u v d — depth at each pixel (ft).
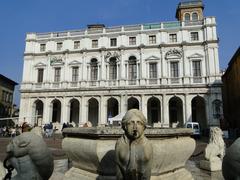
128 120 13.08
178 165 20.27
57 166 29.63
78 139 19.61
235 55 136.77
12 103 202.08
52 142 84.53
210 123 134.31
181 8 197.36
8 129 127.54
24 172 11.70
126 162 12.90
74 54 159.84
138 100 144.25
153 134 17.62
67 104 151.94
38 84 159.02
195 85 139.03
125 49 153.48
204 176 24.22
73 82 154.71
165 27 153.89
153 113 149.59
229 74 162.40
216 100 135.74
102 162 17.38
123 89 146.00
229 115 167.43
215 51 141.79
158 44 149.89
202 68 143.23
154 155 17.19
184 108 138.72
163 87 141.79
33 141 11.82
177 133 19.61
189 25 150.30
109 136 17.61
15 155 11.67
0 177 15.15
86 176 18.58
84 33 161.58
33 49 165.07
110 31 158.61
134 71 151.33
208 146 28.73
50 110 153.69
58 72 160.86
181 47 148.05
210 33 144.46
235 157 11.25
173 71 147.33
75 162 20.53
